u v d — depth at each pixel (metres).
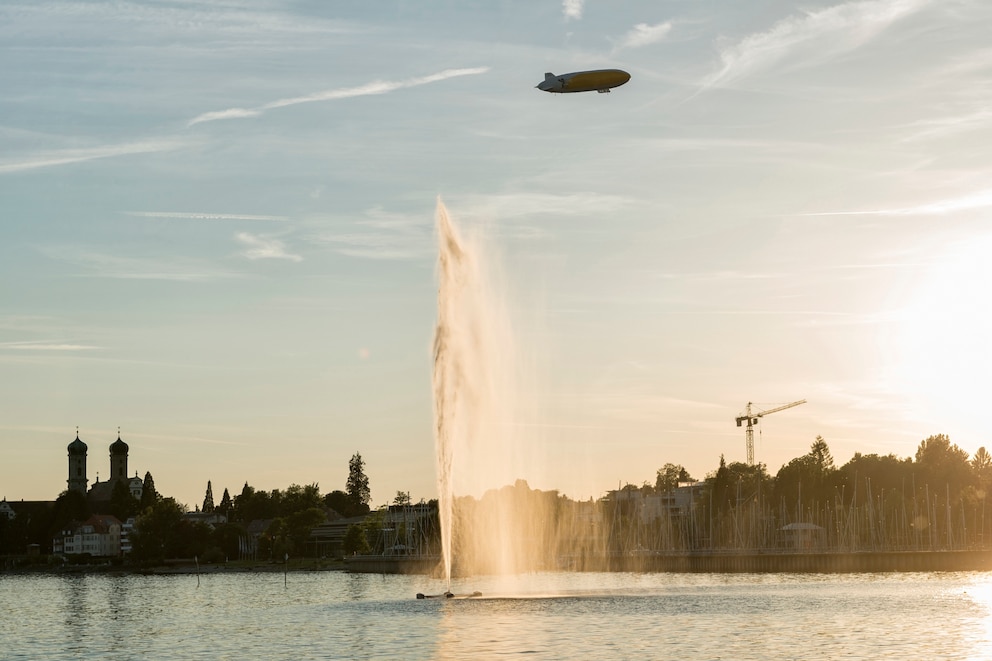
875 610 129.50
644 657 92.12
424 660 92.56
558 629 109.81
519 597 151.38
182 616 158.88
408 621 122.12
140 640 123.25
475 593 154.88
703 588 179.62
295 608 159.88
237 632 125.19
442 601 147.38
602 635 105.12
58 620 161.88
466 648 98.44
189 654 105.94
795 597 151.00
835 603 139.88
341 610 145.50
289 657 98.50
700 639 102.19
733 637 103.44
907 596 152.62
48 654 113.00
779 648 96.50
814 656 92.19
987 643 99.06
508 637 104.69
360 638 109.06
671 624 113.50
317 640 109.81
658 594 159.50
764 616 120.88
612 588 182.50
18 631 143.50
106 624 151.12
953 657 91.25
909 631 107.88
